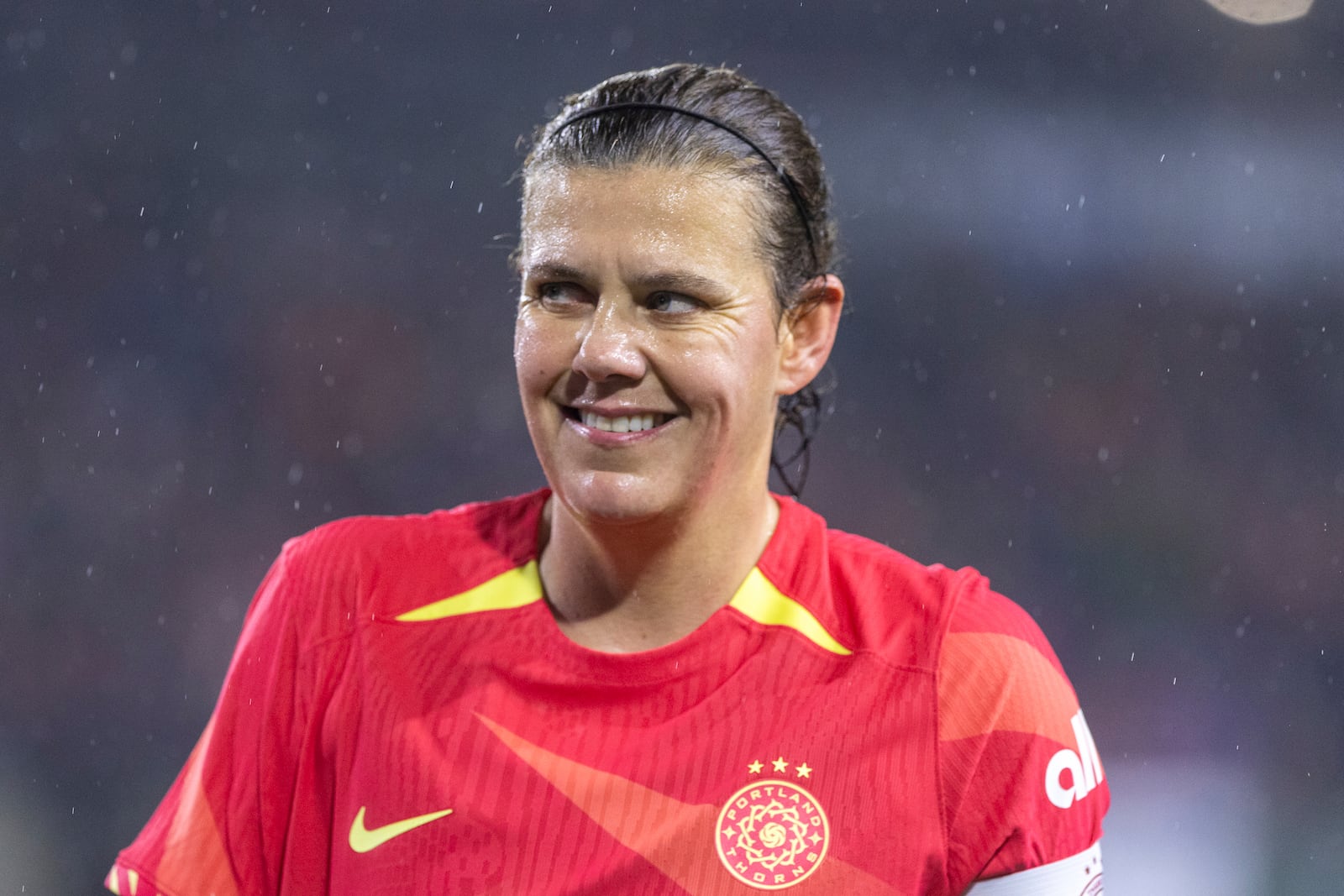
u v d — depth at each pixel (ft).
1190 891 62.69
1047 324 100.99
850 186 100.78
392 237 91.61
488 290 91.30
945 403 96.78
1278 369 101.86
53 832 66.44
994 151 102.47
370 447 86.22
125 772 70.54
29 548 79.00
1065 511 91.97
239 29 89.51
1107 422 96.58
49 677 74.33
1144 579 88.69
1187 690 79.20
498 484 87.15
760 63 99.35
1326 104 103.86
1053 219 102.63
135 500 81.71
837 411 94.79
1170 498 92.63
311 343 87.97
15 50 86.58
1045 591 87.97
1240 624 86.12
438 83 93.09
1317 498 94.27
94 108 87.81
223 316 87.66
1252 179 104.63
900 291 99.96
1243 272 104.22
